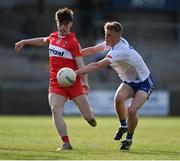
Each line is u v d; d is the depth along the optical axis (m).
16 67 107.00
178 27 117.56
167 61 111.69
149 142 39.88
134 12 117.94
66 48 31.61
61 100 31.66
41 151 30.20
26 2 118.31
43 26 111.12
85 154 28.91
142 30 116.56
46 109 97.69
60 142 37.59
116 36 31.62
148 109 98.50
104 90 96.38
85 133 50.81
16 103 96.94
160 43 115.25
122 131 34.91
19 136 44.19
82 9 113.12
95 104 96.12
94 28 111.88
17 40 110.88
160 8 117.50
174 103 99.44
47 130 54.00
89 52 34.03
